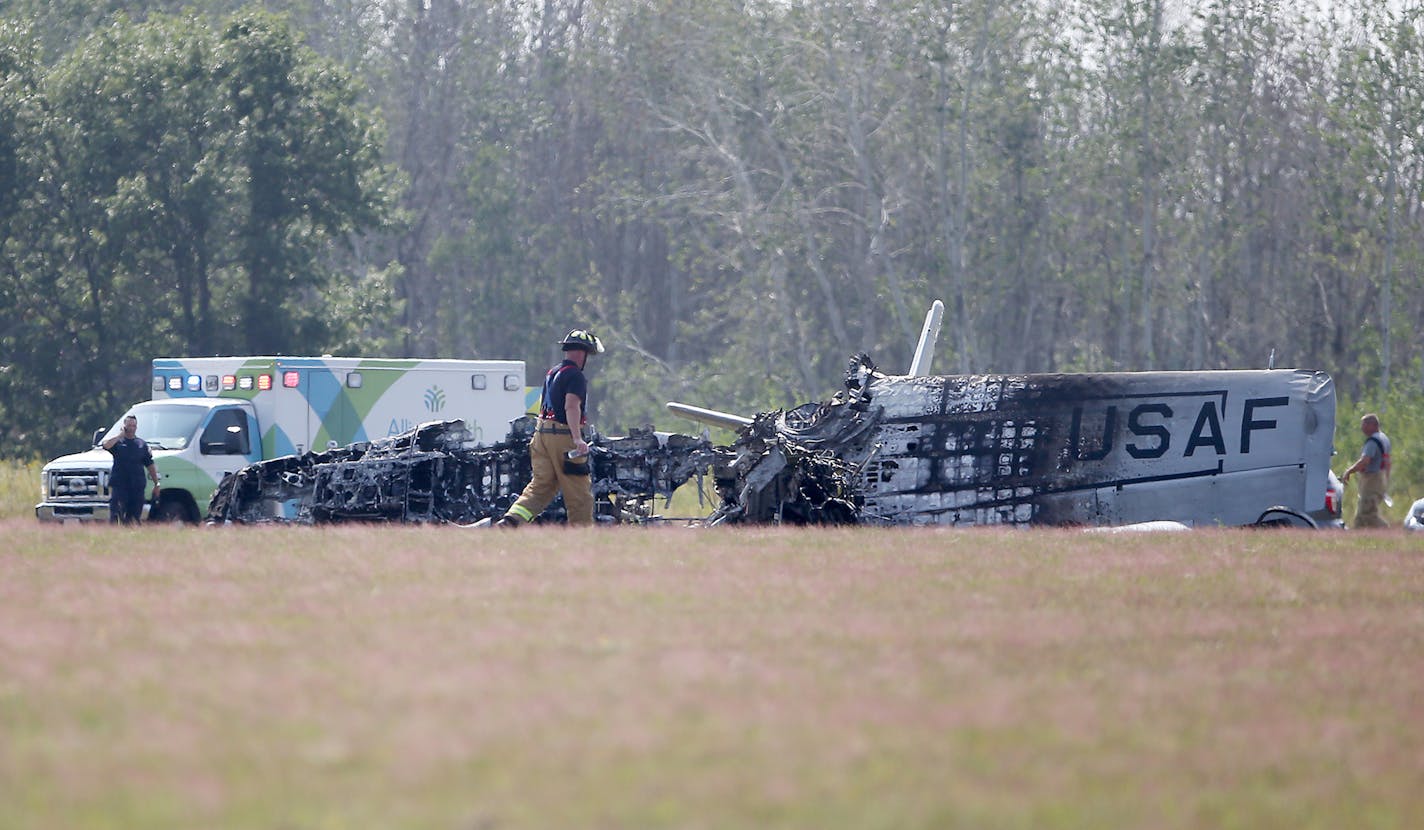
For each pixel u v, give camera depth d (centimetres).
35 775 1697
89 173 18350
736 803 1636
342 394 8750
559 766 1753
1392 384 15662
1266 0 19000
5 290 18400
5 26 19200
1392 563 3619
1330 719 2047
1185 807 1669
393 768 1734
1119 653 2448
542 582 3106
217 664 2245
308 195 18950
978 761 1814
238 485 6775
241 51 18650
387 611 2720
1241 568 3484
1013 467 5719
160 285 19425
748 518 5516
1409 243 18600
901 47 19375
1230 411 5800
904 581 3188
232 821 1555
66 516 8300
